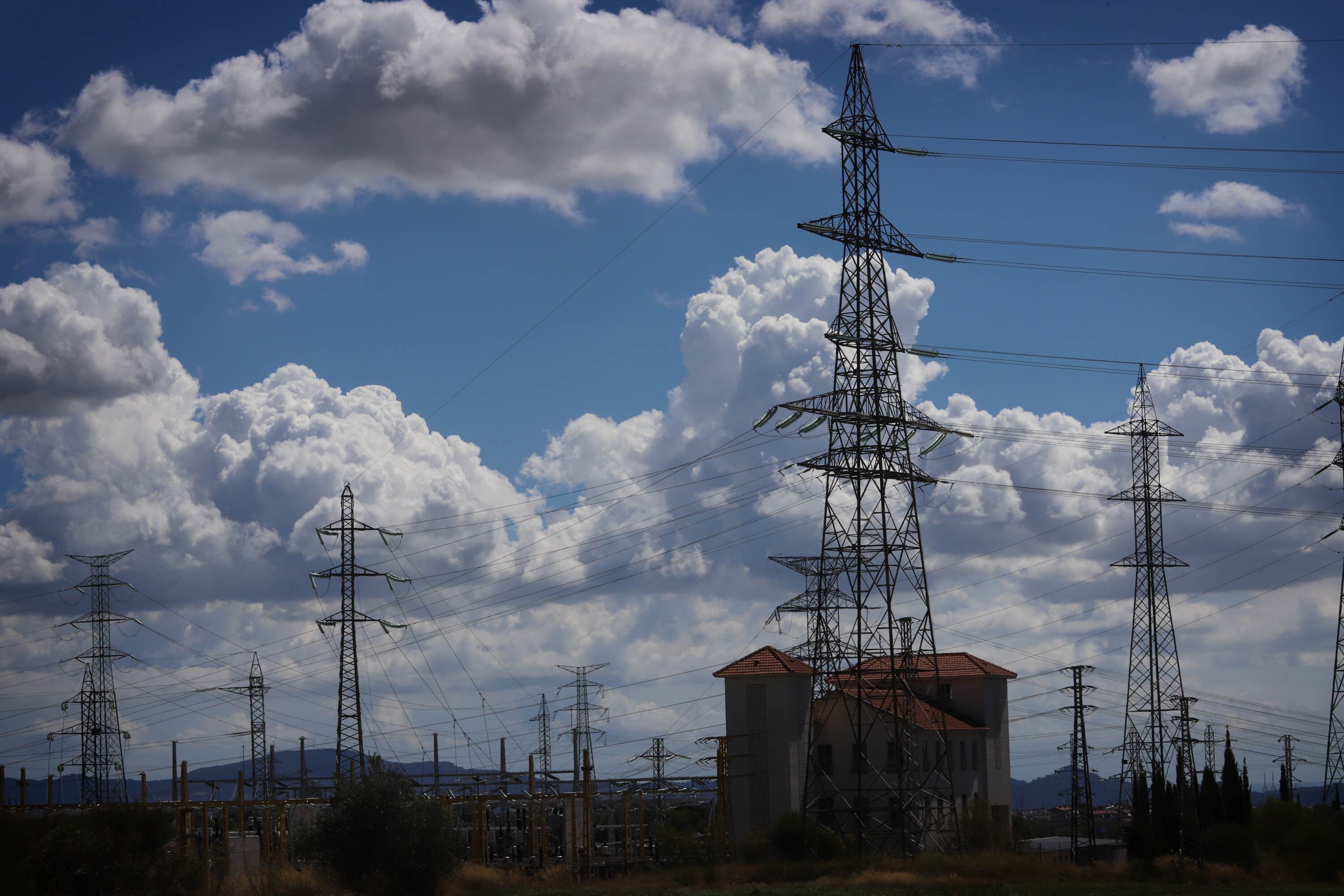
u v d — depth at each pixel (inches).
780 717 3991.1
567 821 3846.0
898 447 3442.4
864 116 3447.3
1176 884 3102.9
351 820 2805.1
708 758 3846.0
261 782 4367.6
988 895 2652.6
